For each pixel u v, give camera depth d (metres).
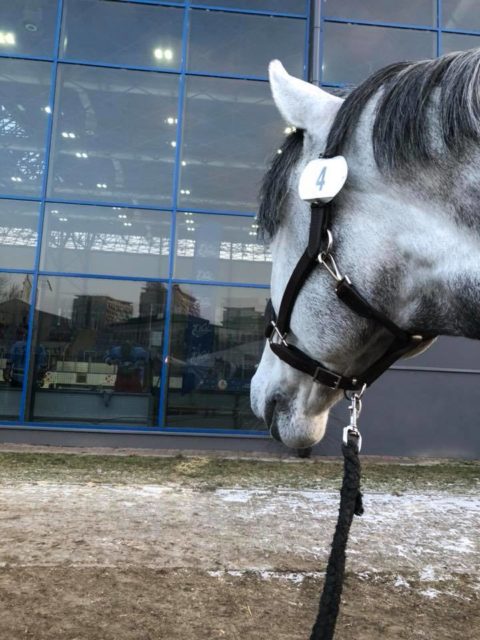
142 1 9.30
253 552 3.50
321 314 1.25
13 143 8.85
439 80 1.12
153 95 9.20
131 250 8.83
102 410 8.49
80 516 4.25
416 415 8.38
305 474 6.50
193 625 2.44
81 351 8.57
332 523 4.30
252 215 9.05
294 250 1.33
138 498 4.96
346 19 9.13
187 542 3.68
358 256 1.18
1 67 8.99
